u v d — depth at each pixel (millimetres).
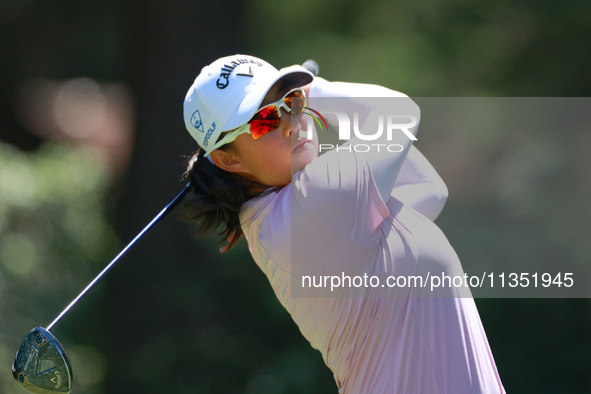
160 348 24281
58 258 26453
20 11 38688
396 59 30453
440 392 7250
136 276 24891
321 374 24453
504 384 22266
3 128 42281
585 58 27891
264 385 23938
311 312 7613
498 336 23297
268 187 8039
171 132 25062
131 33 25500
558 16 27266
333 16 32562
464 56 29750
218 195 7988
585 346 22609
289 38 32719
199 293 25203
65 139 40562
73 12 38281
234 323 25672
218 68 7730
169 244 25203
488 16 28891
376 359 7414
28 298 24531
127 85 26234
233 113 7512
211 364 24359
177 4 24641
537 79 28578
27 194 27812
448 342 7316
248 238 8258
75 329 24484
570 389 21688
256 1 31547
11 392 21375
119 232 25609
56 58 42062
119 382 23422
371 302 7363
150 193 25172
